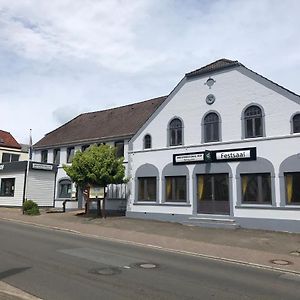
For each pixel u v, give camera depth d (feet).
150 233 61.77
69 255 39.96
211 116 75.82
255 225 67.21
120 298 24.72
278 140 66.54
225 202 71.92
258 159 68.28
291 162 64.69
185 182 77.97
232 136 72.08
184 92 80.53
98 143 104.53
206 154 74.23
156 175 82.28
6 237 51.67
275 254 46.11
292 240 56.24
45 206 107.55
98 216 85.05
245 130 70.85
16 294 23.50
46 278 29.17
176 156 79.20
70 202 107.45
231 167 71.51
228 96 73.77
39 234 56.85
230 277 33.37
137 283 29.14
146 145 85.76
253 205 68.03
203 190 75.31
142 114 105.70
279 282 32.35
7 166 109.81
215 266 38.65
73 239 53.36
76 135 115.24
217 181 73.61
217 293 27.35
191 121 78.33
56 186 113.50
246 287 29.76
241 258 43.42
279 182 65.62
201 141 76.18
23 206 91.25
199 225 71.56
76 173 81.92
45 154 121.80
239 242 54.34
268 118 68.23
